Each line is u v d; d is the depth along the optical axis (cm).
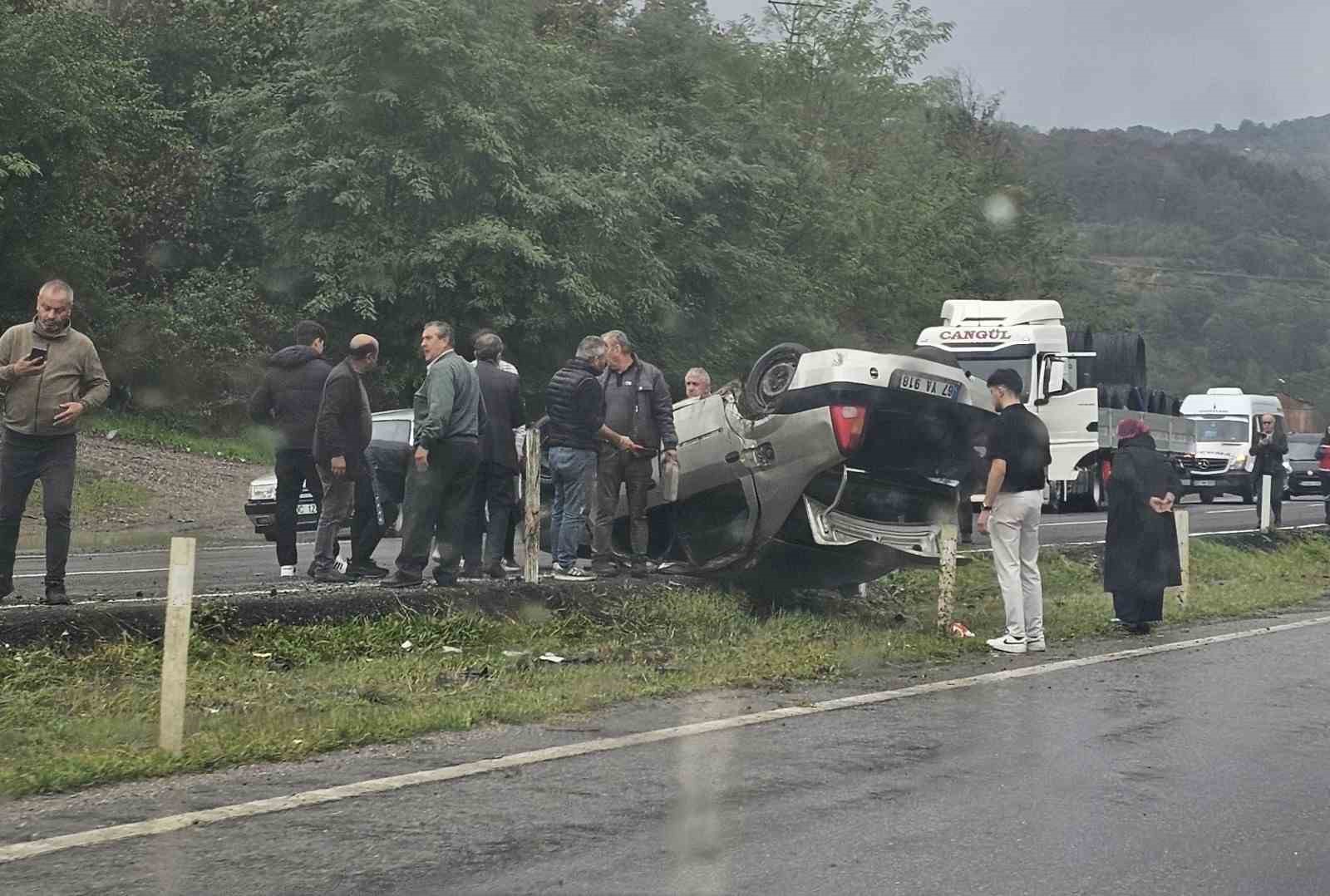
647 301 3762
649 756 778
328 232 3544
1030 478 1218
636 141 3931
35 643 962
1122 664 1141
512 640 1148
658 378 1320
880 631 1290
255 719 843
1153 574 1354
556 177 3591
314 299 3419
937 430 1277
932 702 952
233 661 1012
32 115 3316
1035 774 745
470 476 1206
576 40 4438
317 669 1018
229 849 597
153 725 825
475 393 1198
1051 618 1436
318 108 3525
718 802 679
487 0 3728
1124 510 1370
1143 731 859
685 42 4606
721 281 4203
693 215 4219
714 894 546
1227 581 1884
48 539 1034
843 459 1204
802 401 1220
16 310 3531
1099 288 7044
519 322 3597
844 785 714
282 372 1303
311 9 3678
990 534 1228
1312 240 10362
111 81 3556
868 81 5447
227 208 4044
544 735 834
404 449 1463
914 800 688
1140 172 10819
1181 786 721
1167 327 8169
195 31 4206
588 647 1155
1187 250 9300
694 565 1348
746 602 1327
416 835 620
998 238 6125
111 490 2636
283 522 1314
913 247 5241
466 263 3506
